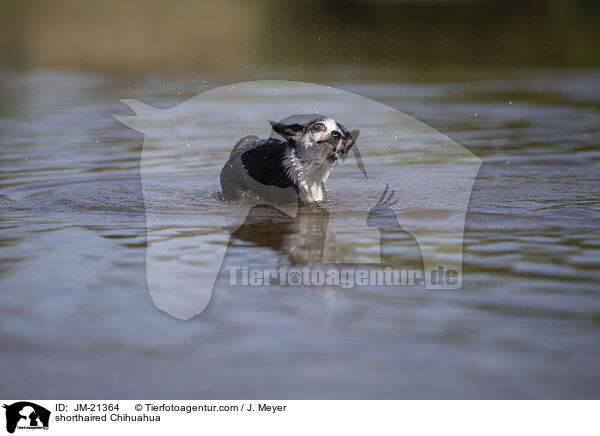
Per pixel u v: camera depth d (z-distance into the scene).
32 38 74.81
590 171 30.11
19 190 28.08
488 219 23.39
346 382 13.73
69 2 93.50
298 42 69.12
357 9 84.81
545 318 15.85
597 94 48.41
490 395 13.21
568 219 23.19
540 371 13.86
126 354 14.81
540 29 73.06
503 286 17.66
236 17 81.25
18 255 20.31
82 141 37.19
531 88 50.66
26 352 14.89
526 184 28.19
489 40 69.31
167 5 90.69
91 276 18.69
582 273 18.30
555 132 38.19
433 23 77.38
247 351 14.85
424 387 13.48
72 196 27.20
